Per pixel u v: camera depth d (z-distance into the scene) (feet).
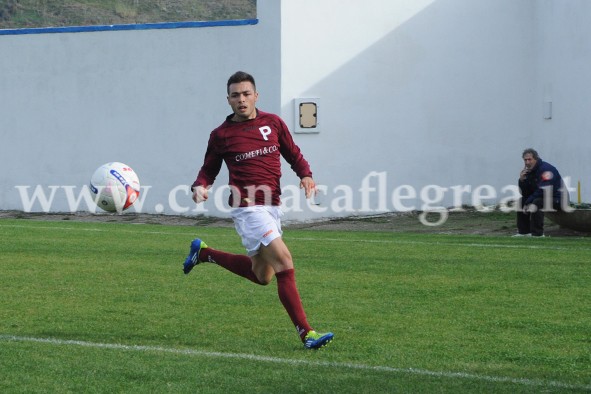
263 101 191.01
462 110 192.34
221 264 71.15
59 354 61.05
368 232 160.97
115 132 202.39
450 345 64.75
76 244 131.75
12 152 210.18
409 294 87.56
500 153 193.36
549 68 186.09
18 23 285.84
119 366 57.67
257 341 65.87
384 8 189.98
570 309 79.46
